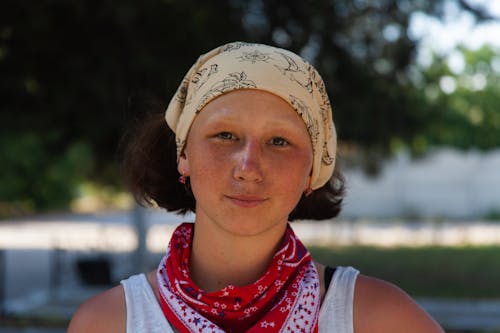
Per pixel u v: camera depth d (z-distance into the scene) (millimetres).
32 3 7496
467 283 12086
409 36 10523
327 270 1612
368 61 10727
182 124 1561
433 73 11812
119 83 8094
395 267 13898
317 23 9641
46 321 9094
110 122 8898
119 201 37938
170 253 1589
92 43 8070
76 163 29250
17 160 28625
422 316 1544
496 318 9445
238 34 8891
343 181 1880
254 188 1418
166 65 7965
